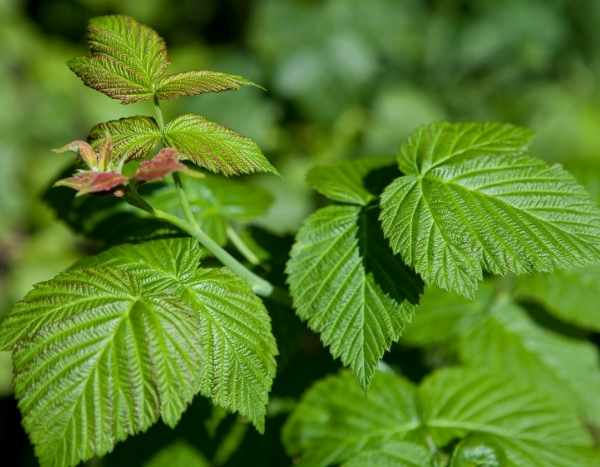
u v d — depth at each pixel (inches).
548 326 34.0
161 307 26.5
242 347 27.0
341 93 67.9
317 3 69.2
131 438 32.8
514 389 31.3
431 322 33.9
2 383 53.5
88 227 31.6
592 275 33.7
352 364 27.2
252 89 68.1
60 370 26.1
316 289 27.9
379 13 69.8
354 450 30.5
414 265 26.8
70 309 26.5
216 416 31.7
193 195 31.6
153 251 27.9
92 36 28.1
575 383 33.3
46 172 66.6
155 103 27.6
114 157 27.2
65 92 70.3
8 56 71.7
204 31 80.8
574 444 30.5
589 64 69.8
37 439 25.8
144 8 80.0
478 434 29.8
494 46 70.1
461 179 27.6
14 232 63.7
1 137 66.7
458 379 31.4
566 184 27.4
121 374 26.1
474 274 26.7
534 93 68.1
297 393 33.0
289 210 58.3
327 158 63.9
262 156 27.5
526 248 26.8
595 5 68.6
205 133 27.5
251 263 30.7
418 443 30.2
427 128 28.7
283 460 32.3
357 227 28.3
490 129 28.5
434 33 71.2
